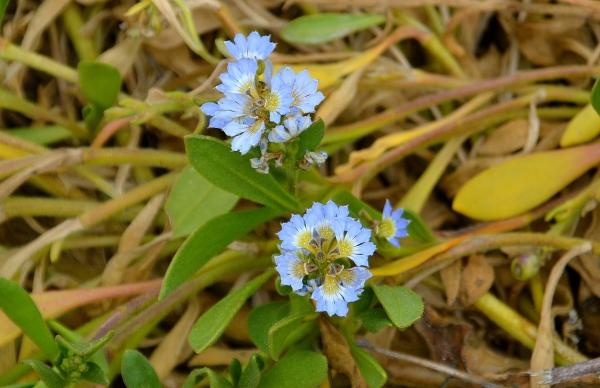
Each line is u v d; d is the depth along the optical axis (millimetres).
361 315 185
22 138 226
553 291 212
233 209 236
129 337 200
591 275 227
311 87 168
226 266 210
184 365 226
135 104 207
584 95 249
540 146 246
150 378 173
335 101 235
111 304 210
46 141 237
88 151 212
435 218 250
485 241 213
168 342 213
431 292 227
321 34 253
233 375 180
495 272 233
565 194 244
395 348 222
